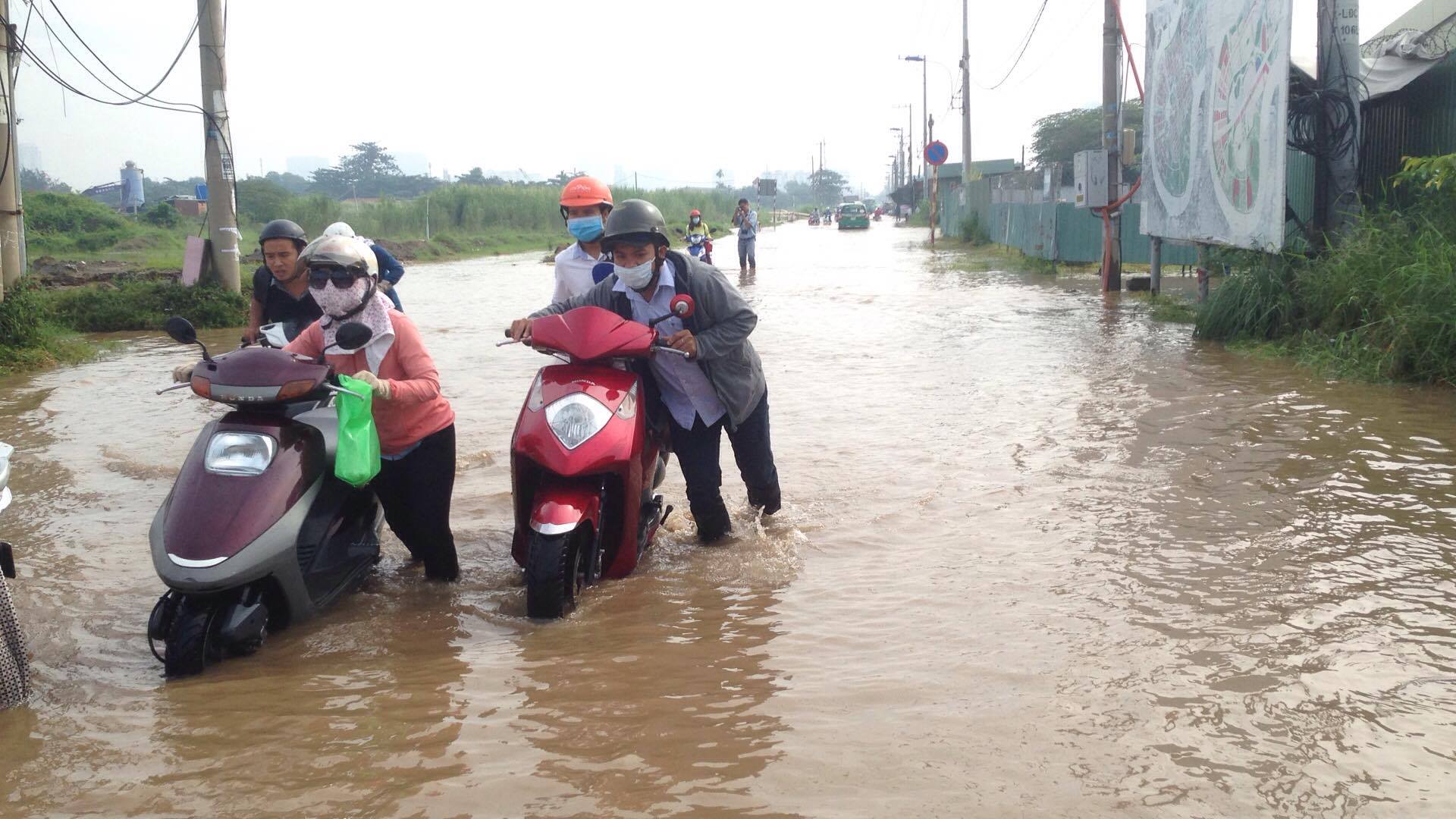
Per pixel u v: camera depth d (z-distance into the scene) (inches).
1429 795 120.4
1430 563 191.6
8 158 583.5
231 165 678.5
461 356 467.8
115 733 142.5
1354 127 445.7
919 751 132.6
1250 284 448.8
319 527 182.1
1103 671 153.2
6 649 151.2
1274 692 145.5
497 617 184.7
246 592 167.9
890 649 163.9
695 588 195.2
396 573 210.4
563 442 185.2
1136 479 250.2
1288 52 416.8
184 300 647.1
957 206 1721.2
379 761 133.0
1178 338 474.3
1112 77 695.7
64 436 324.8
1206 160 520.7
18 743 140.0
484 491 260.1
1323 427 291.9
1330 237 446.3
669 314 200.4
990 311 604.4
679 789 125.3
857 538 218.4
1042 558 201.0
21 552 219.9
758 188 2984.7
